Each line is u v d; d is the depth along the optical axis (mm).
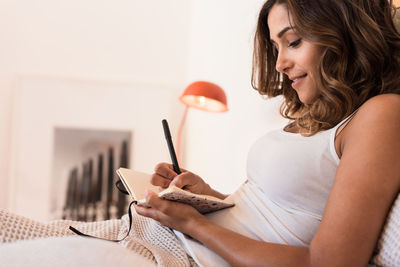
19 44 2947
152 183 1013
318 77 883
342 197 692
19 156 2828
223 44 2432
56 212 2820
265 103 1817
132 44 3082
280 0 926
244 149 2029
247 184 1040
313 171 848
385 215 696
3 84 2900
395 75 857
